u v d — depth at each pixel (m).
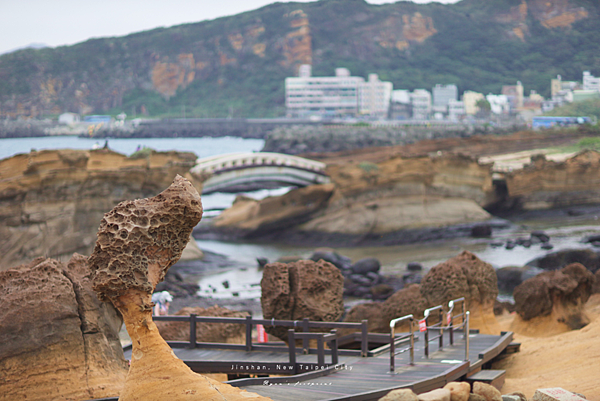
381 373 10.57
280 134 190.62
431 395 8.38
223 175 70.69
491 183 80.56
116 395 9.34
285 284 14.76
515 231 71.75
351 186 72.94
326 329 14.32
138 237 6.56
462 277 16.83
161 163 51.59
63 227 41.25
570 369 12.41
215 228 78.00
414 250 63.78
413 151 122.19
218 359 12.04
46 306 9.52
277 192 117.31
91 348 9.75
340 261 54.62
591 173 84.75
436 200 74.56
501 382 11.85
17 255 38.81
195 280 48.72
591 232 68.25
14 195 39.03
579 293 18.19
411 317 11.41
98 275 6.52
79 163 41.50
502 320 22.31
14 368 8.98
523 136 128.25
